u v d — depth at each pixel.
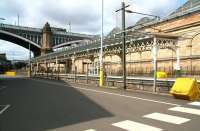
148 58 43.69
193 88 15.28
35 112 12.41
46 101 16.50
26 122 10.13
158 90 21.62
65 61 66.38
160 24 42.38
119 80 29.45
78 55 49.34
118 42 34.16
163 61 40.47
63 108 13.45
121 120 10.07
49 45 121.62
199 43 34.91
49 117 11.07
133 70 47.34
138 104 13.93
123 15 25.73
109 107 13.25
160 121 9.76
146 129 8.63
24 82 43.81
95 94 19.89
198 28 35.16
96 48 40.38
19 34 118.38
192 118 10.16
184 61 36.91
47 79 56.50
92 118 10.59
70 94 20.58
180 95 15.59
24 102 16.20
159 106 13.09
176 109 12.17
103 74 30.75
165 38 24.38
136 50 33.91
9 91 25.09
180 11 41.12
